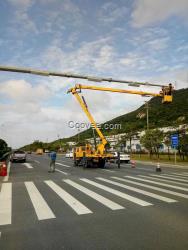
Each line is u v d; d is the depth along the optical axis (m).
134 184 12.50
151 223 6.07
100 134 23.75
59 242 5.00
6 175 17.02
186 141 32.59
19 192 10.53
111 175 17.00
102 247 4.71
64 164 29.19
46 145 136.88
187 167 24.50
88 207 7.71
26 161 35.81
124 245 4.78
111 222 6.19
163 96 18.75
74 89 22.39
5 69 12.84
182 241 4.94
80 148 25.33
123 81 16.39
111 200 8.66
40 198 9.19
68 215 6.88
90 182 13.37
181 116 75.12
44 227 5.92
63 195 9.69
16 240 5.15
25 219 6.58
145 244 4.81
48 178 15.34
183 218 6.46
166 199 8.76
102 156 23.42
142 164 30.27
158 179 14.63
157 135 39.06
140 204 8.02
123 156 32.91
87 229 5.71
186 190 10.61
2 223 6.27
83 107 23.09
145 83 17.50
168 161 33.56
